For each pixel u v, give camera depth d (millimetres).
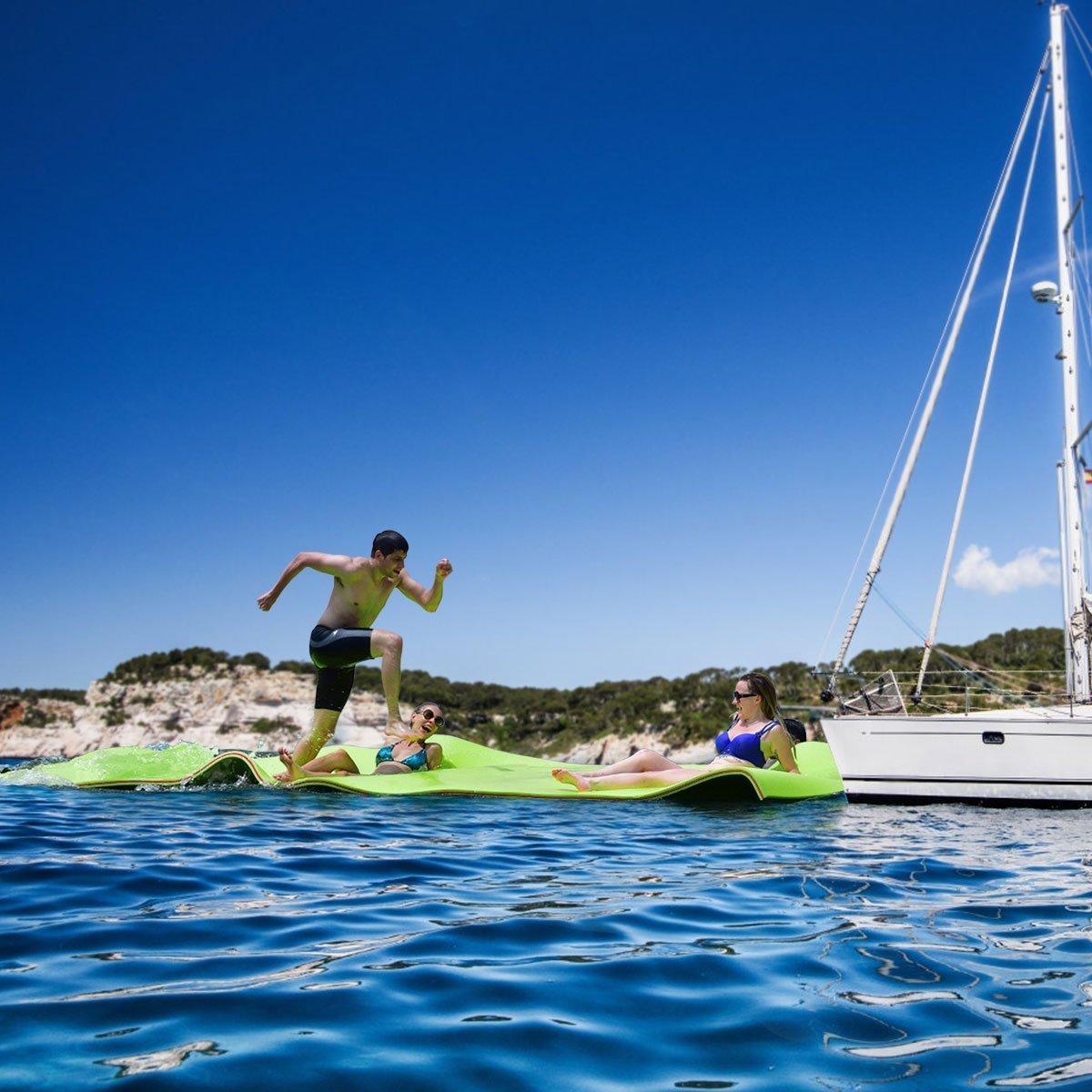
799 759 11227
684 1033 2242
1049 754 8898
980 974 2756
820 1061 2068
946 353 13289
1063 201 13156
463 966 2764
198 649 159250
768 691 9742
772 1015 2375
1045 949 3051
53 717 149500
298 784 9062
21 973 2604
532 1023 2279
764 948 3037
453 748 11102
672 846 5539
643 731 108938
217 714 142000
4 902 3555
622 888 4090
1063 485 12500
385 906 3594
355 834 5801
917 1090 1904
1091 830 6789
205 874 4215
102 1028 2162
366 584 9641
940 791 9094
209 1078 1875
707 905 3721
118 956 2803
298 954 2859
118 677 156000
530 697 134625
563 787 9094
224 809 7129
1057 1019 2350
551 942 3078
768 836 6109
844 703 10328
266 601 9539
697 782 8586
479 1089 1883
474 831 6125
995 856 5262
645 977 2688
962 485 13094
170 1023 2209
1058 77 13508
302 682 147625
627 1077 1964
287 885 3988
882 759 9227
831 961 2885
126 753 9758
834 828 6664
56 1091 1794
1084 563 12086
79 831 5652
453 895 3850
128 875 4137
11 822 6047
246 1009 2320
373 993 2477
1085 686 11516
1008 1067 2025
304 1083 1875
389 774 9539
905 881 4367
